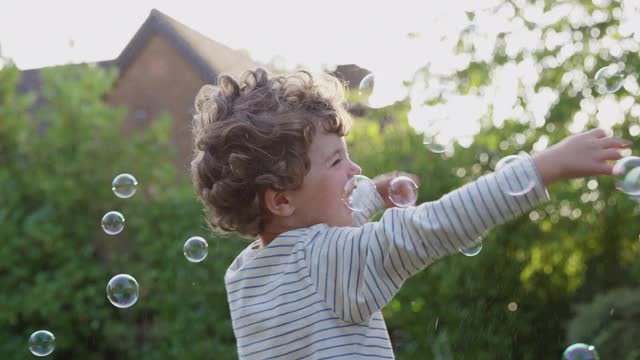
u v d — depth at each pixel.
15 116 5.64
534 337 3.98
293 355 1.32
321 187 1.43
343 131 1.48
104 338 5.29
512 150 3.93
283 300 1.35
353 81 4.36
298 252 1.37
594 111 3.91
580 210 3.97
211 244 4.86
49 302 5.07
